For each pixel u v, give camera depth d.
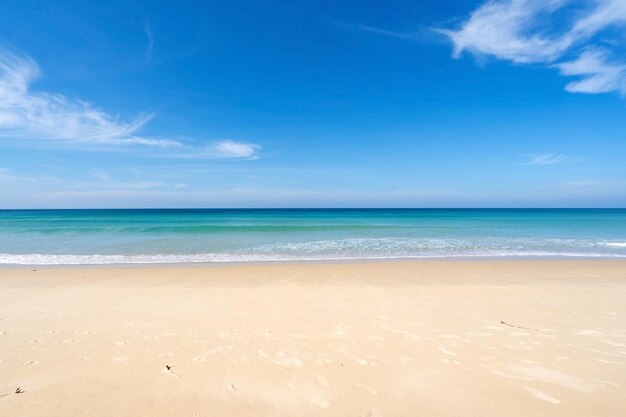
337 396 3.08
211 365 3.75
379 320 5.62
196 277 10.34
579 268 11.94
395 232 25.73
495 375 3.52
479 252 16.36
